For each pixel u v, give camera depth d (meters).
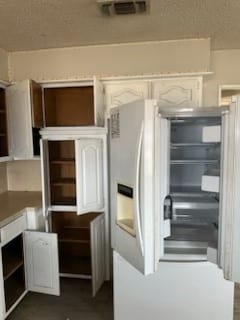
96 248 2.56
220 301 1.80
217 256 1.59
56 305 2.45
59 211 2.78
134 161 1.49
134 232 1.55
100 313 2.34
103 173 2.66
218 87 3.21
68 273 2.78
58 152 2.97
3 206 2.56
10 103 2.72
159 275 1.83
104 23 2.37
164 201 1.65
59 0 1.96
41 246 2.46
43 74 3.06
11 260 2.54
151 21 2.34
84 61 2.99
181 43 2.82
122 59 2.93
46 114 2.92
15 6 2.04
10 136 2.76
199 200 1.86
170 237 1.87
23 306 2.44
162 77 2.67
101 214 2.71
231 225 1.46
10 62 3.11
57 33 2.60
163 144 1.58
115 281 1.90
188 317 1.83
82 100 3.08
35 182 3.24
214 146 1.88
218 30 2.57
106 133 2.61
